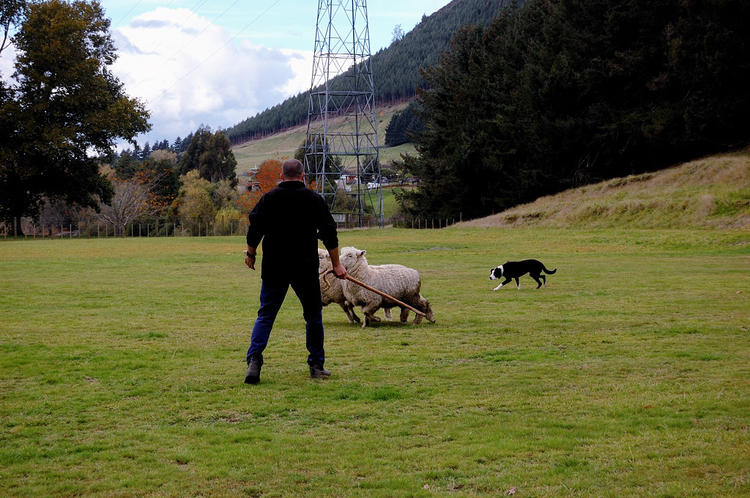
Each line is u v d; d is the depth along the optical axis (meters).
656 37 56.97
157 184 100.31
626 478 4.27
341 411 5.96
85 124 58.50
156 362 8.30
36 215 65.62
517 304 14.48
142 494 4.19
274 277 7.07
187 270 25.25
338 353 8.82
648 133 53.81
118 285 19.52
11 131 56.16
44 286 19.09
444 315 12.75
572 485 4.17
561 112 61.81
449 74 75.88
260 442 5.15
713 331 10.16
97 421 5.73
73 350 9.16
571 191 56.75
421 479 4.36
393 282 11.08
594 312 12.78
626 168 60.88
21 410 6.09
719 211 41.72
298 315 13.11
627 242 36.31
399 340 9.77
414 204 77.75
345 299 11.48
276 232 6.98
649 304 13.77
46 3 56.47
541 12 71.62
